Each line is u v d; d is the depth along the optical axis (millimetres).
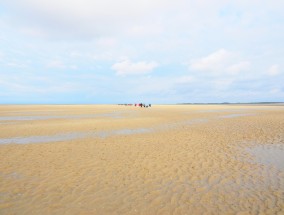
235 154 10992
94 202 6145
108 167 9047
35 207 5848
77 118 30719
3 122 25266
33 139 14883
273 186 7172
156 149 12047
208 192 6801
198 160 10000
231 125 21875
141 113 42125
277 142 13625
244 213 5586
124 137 15594
